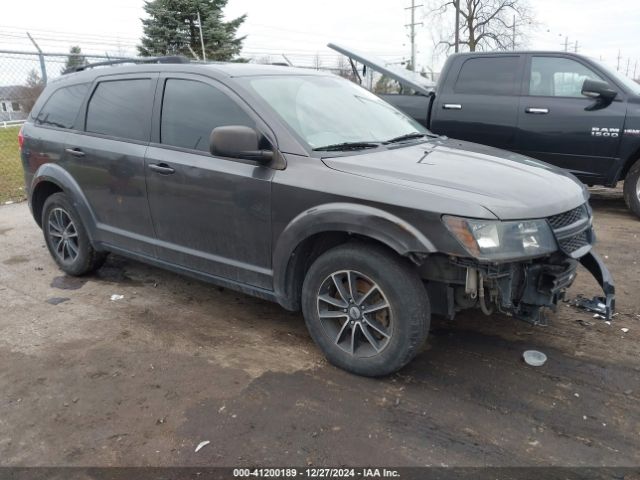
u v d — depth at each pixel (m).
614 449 2.57
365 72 7.98
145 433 2.74
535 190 2.98
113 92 4.30
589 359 3.36
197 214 3.71
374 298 3.10
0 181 9.70
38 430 2.79
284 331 3.82
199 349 3.59
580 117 6.42
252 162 3.39
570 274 3.01
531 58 6.76
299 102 3.67
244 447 2.62
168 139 3.87
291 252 3.25
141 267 5.20
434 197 2.78
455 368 3.29
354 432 2.72
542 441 2.63
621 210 7.04
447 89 7.20
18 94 11.07
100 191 4.37
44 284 4.82
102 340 3.73
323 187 3.07
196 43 32.53
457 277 2.86
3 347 3.66
